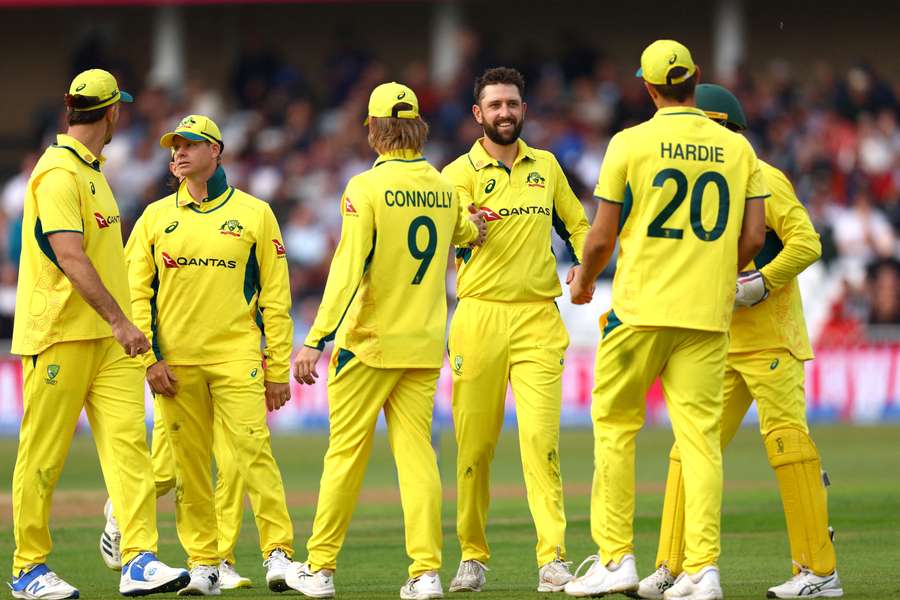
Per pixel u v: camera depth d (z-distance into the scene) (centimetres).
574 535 3244
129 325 2288
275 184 7825
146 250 2636
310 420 6556
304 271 7138
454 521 3566
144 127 8356
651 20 9300
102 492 4200
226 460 2673
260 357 2664
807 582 2306
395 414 2425
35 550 2375
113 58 9094
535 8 9350
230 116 8712
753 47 9325
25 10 9438
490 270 2612
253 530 3406
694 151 2178
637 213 2192
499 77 2623
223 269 2619
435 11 9325
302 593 2484
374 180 2367
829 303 6700
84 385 2358
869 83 8281
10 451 5675
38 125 8725
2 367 6506
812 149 7850
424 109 8319
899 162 7988
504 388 2631
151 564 2328
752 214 2219
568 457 5244
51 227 2278
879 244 7400
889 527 3262
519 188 2625
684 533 2338
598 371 2250
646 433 6147
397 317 2386
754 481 4400
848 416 6600
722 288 2188
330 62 8769
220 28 9419
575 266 2708
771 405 2370
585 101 8288
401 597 2373
